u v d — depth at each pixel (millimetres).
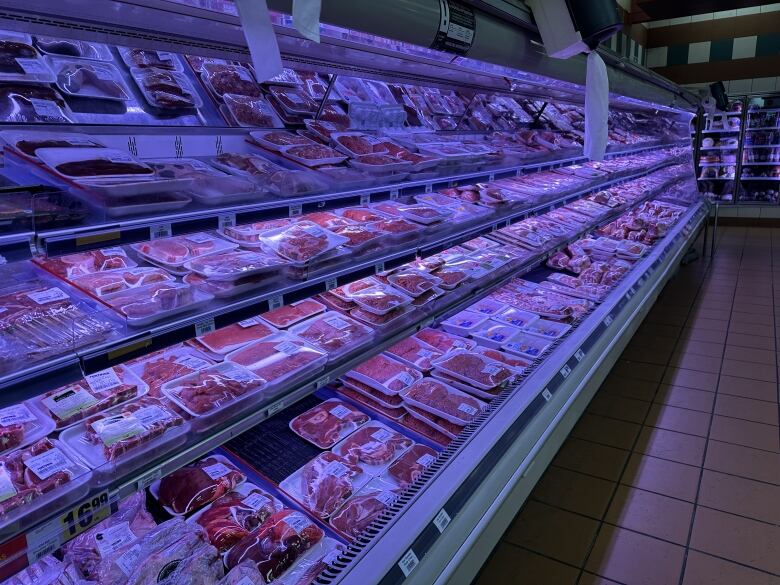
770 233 8820
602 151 2486
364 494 1632
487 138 3137
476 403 2010
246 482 1654
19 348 941
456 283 2207
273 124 1978
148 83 1700
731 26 8742
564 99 3787
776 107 8609
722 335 4570
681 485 2629
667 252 4355
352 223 1929
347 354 1706
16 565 904
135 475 1099
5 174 1166
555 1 1929
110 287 1235
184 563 1218
